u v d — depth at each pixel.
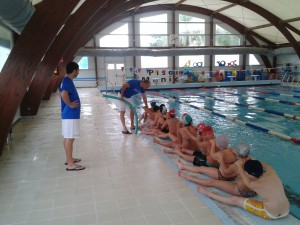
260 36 21.97
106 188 3.29
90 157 4.43
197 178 3.42
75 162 4.19
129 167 3.96
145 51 18.23
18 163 4.18
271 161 4.80
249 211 2.70
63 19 4.89
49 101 12.09
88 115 8.42
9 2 3.81
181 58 21.33
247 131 6.82
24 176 3.68
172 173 3.73
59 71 14.38
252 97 13.05
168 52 18.31
